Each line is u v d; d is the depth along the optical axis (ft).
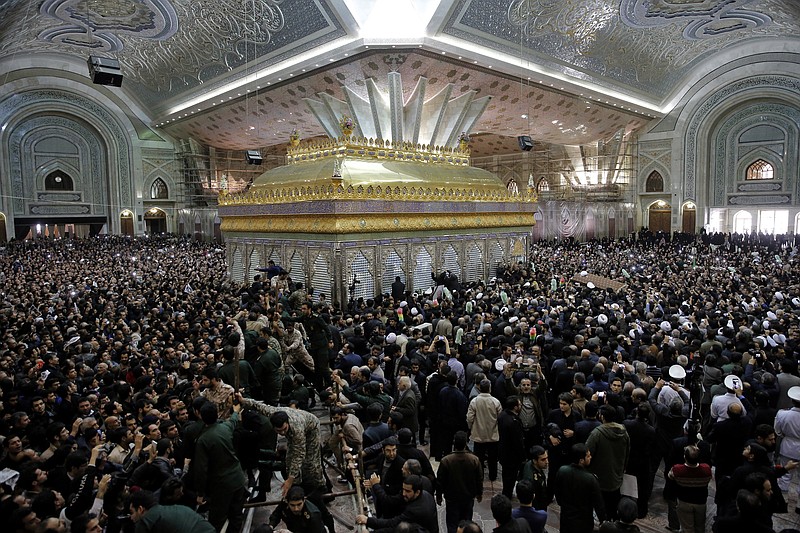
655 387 23.94
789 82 117.70
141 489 15.70
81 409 22.44
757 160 127.24
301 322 34.30
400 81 87.04
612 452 19.12
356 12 83.35
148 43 107.65
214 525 17.10
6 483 16.25
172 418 21.68
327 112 97.96
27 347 31.83
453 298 55.62
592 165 151.43
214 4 88.48
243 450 18.52
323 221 62.08
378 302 53.26
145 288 62.54
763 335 35.88
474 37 88.07
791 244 106.11
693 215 135.03
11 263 86.53
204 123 134.82
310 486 18.88
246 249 76.18
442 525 21.58
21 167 135.44
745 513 14.67
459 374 29.07
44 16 88.94
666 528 20.66
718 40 116.26
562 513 17.28
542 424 23.82
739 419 20.48
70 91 135.03
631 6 93.20
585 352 28.12
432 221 70.74
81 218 142.20
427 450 28.32
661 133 138.41
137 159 146.10
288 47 93.09
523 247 86.17
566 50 100.78
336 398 23.18
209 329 38.55
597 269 77.30
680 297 52.29
